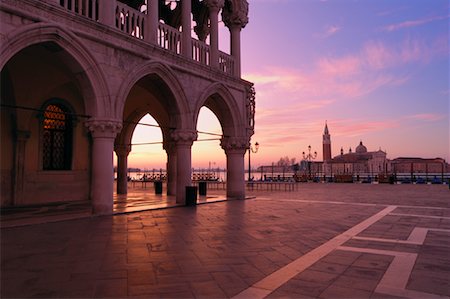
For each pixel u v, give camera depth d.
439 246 7.46
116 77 12.30
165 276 5.31
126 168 22.86
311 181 48.19
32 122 15.61
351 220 11.20
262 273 5.51
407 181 42.28
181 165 15.76
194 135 15.85
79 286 4.81
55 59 12.95
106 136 11.92
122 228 9.51
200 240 7.99
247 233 8.89
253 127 20.48
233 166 19.44
